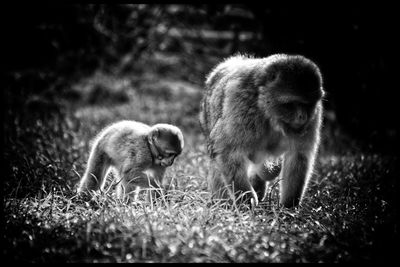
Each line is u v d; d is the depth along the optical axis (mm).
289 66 8648
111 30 20453
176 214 8164
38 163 11375
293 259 6719
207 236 7184
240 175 9109
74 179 10820
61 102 20656
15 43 18391
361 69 16625
